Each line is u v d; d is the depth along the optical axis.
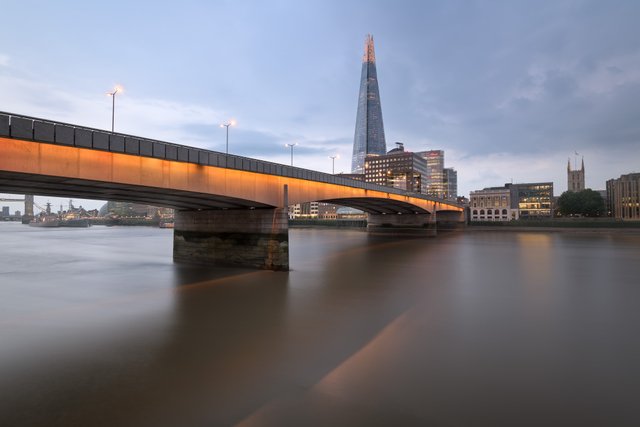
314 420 10.27
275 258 39.12
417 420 10.27
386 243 79.69
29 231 163.12
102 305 23.38
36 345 16.06
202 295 26.48
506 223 146.25
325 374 13.28
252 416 10.47
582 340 17.05
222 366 13.96
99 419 10.25
